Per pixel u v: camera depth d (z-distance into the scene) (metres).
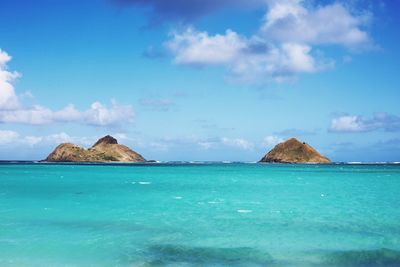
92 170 126.19
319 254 19.08
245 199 40.78
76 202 37.44
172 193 47.06
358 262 17.88
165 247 20.20
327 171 127.81
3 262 17.56
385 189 53.78
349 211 32.09
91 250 19.53
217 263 17.61
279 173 110.94
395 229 24.86
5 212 30.97
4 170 123.62
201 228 24.98
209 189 53.16
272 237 22.52
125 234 23.16
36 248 19.86
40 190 49.91
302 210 32.78
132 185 60.00
